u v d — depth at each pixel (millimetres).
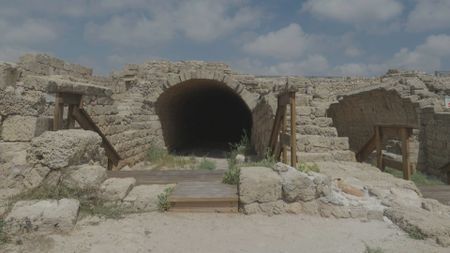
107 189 4996
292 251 3633
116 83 16828
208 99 26828
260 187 4938
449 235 3994
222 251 3607
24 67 10289
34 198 4477
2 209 4203
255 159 13781
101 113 9961
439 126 13086
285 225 4469
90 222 4309
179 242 3832
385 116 15406
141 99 14656
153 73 16266
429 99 14055
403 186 5945
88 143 5441
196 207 5023
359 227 4414
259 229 4309
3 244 3549
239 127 29391
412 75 18328
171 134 19391
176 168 13289
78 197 4727
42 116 6445
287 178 4973
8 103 5578
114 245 3658
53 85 6512
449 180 11516
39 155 4840
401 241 3916
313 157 8680
